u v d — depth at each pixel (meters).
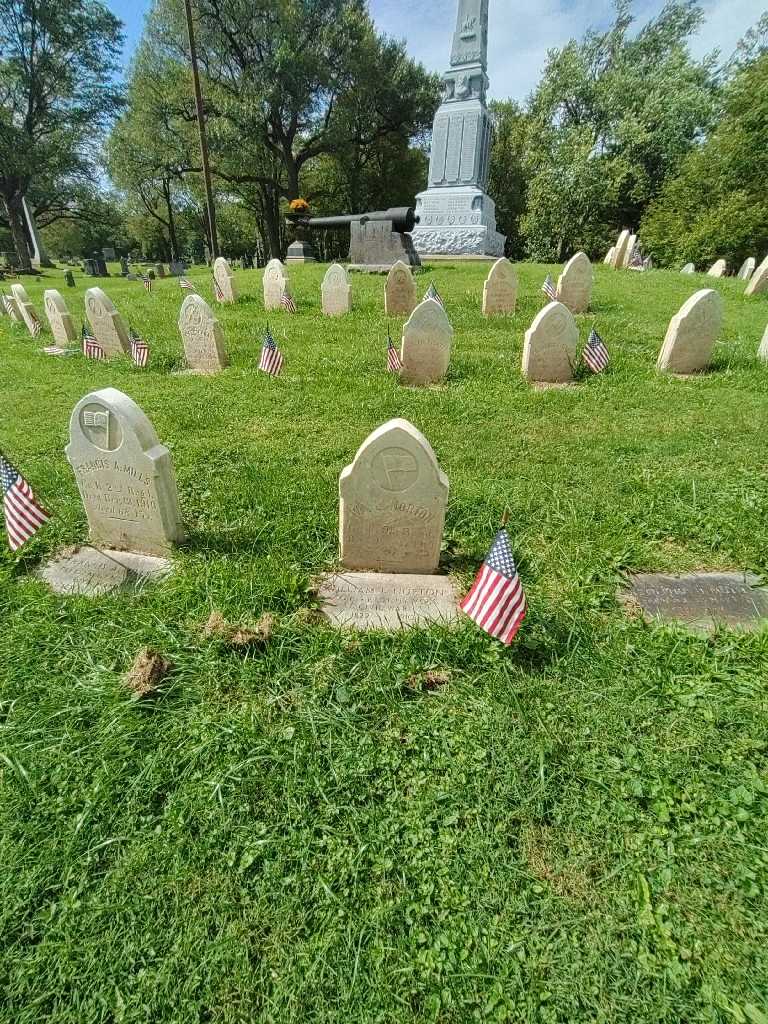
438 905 1.91
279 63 30.03
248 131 31.70
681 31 33.97
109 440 3.46
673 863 2.01
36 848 2.06
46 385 7.70
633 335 9.23
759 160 22.03
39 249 47.16
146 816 2.17
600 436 5.47
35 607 3.19
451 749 2.43
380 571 3.60
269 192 40.81
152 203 47.88
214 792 2.24
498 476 4.73
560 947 1.79
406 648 2.90
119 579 3.50
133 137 32.78
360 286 14.42
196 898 1.93
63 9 36.41
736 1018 1.63
